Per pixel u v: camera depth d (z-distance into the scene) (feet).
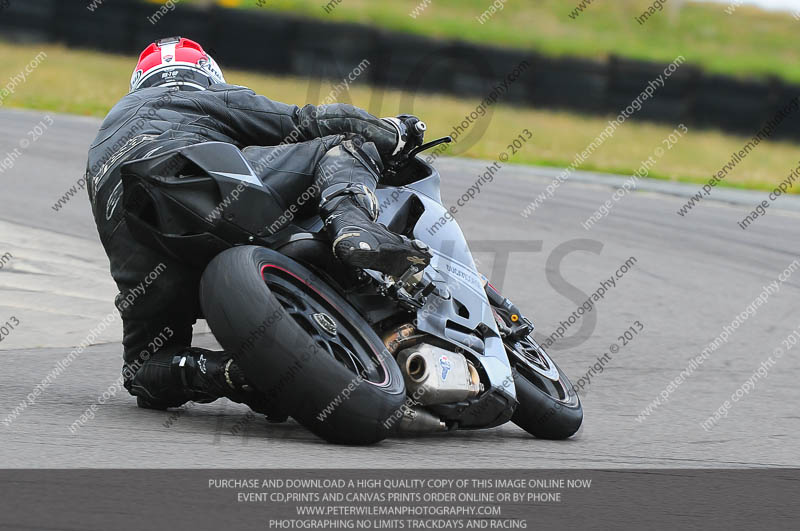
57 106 202.08
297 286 42.34
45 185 122.83
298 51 247.91
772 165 240.12
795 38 440.04
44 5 262.88
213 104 46.32
